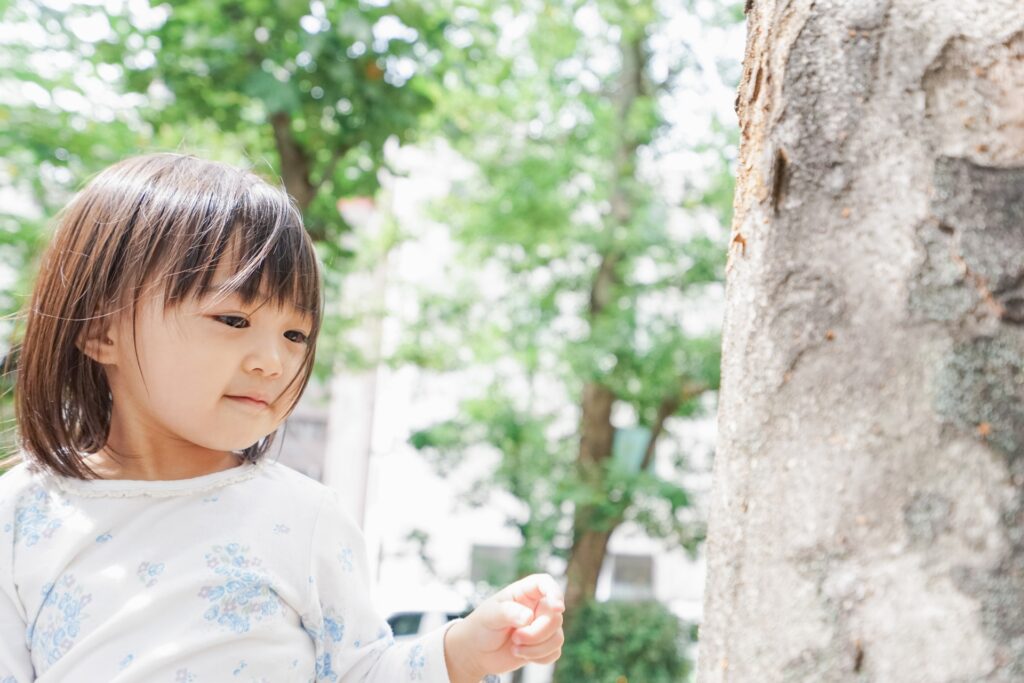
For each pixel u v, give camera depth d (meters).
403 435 9.46
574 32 8.40
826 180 0.92
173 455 1.37
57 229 1.38
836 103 0.93
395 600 8.76
